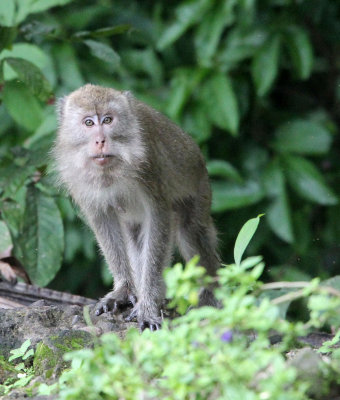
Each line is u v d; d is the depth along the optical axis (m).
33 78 11.91
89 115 10.39
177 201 11.53
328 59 17.59
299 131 15.73
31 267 11.68
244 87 16.17
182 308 6.06
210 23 15.21
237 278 5.79
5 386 7.30
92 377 5.76
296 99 17.95
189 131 15.11
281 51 16.64
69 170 10.77
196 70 15.23
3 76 12.02
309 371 6.13
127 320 9.80
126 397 5.58
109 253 10.80
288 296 5.79
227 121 15.05
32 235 11.75
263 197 15.35
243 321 5.56
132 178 10.46
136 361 5.88
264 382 5.30
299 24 16.34
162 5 16.77
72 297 11.08
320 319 5.66
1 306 10.15
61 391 6.39
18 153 11.99
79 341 7.90
